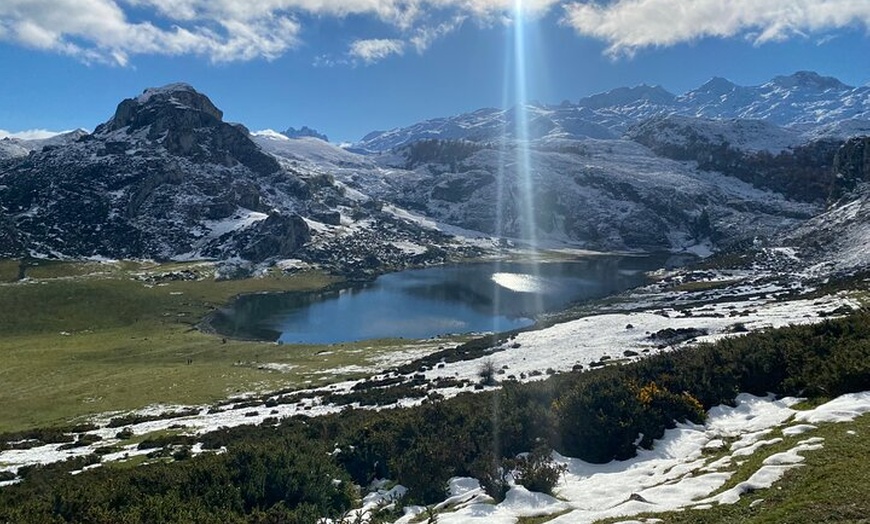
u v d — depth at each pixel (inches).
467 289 6806.1
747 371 946.7
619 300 5068.9
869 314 1089.4
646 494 557.0
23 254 7106.3
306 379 2834.6
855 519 414.0
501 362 2416.3
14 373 3075.8
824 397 791.1
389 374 2600.9
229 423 1846.7
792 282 4185.5
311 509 624.1
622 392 844.0
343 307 5738.2
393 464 802.8
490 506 598.9
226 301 5999.0
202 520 586.2
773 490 491.8
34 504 717.9
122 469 1167.6
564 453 780.0
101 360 3432.6
